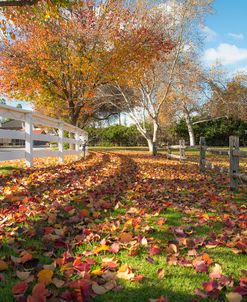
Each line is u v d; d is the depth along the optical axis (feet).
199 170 32.60
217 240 10.48
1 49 67.05
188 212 14.21
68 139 41.78
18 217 12.46
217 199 17.30
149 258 8.91
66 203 15.15
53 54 66.03
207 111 119.14
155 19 67.97
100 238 10.49
